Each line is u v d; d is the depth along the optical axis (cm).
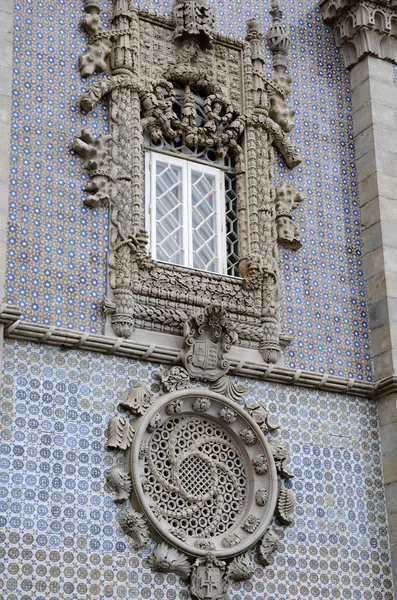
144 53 1873
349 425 1833
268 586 1658
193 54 1905
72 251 1689
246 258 1828
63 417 1589
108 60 1842
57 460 1563
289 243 1900
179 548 1588
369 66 2075
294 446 1766
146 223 1789
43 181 1702
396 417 1831
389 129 2044
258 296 1809
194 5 1914
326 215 1969
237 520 1667
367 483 1811
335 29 2128
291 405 1791
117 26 1861
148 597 1561
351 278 1944
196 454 1669
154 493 1614
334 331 1888
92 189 1733
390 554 1781
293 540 1706
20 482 1527
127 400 1633
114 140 1781
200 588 1584
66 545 1527
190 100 1884
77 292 1669
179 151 1869
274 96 1970
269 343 1786
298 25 2094
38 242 1664
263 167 1900
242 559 1636
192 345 1702
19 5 1792
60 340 1609
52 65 1784
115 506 1581
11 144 1695
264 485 1692
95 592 1524
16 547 1493
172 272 1753
